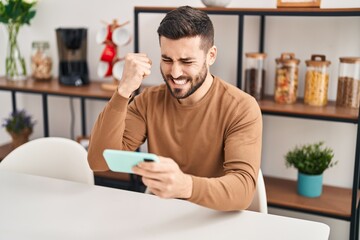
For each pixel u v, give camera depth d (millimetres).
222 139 1465
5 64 2881
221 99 1471
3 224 1184
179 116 1508
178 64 1303
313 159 2047
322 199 2055
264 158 2383
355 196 1879
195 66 1308
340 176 2230
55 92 2389
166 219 1201
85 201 1320
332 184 2254
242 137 1376
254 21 2260
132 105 1604
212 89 1479
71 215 1232
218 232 1129
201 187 1135
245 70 2170
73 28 2465
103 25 2580
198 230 1140
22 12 2568
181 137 1513
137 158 1008
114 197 1346
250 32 2281
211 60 1412
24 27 2799
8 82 2648
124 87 1386
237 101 1454
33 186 1434
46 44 2645
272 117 2324
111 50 2385
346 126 2176
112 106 1401
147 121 1562
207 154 1495
